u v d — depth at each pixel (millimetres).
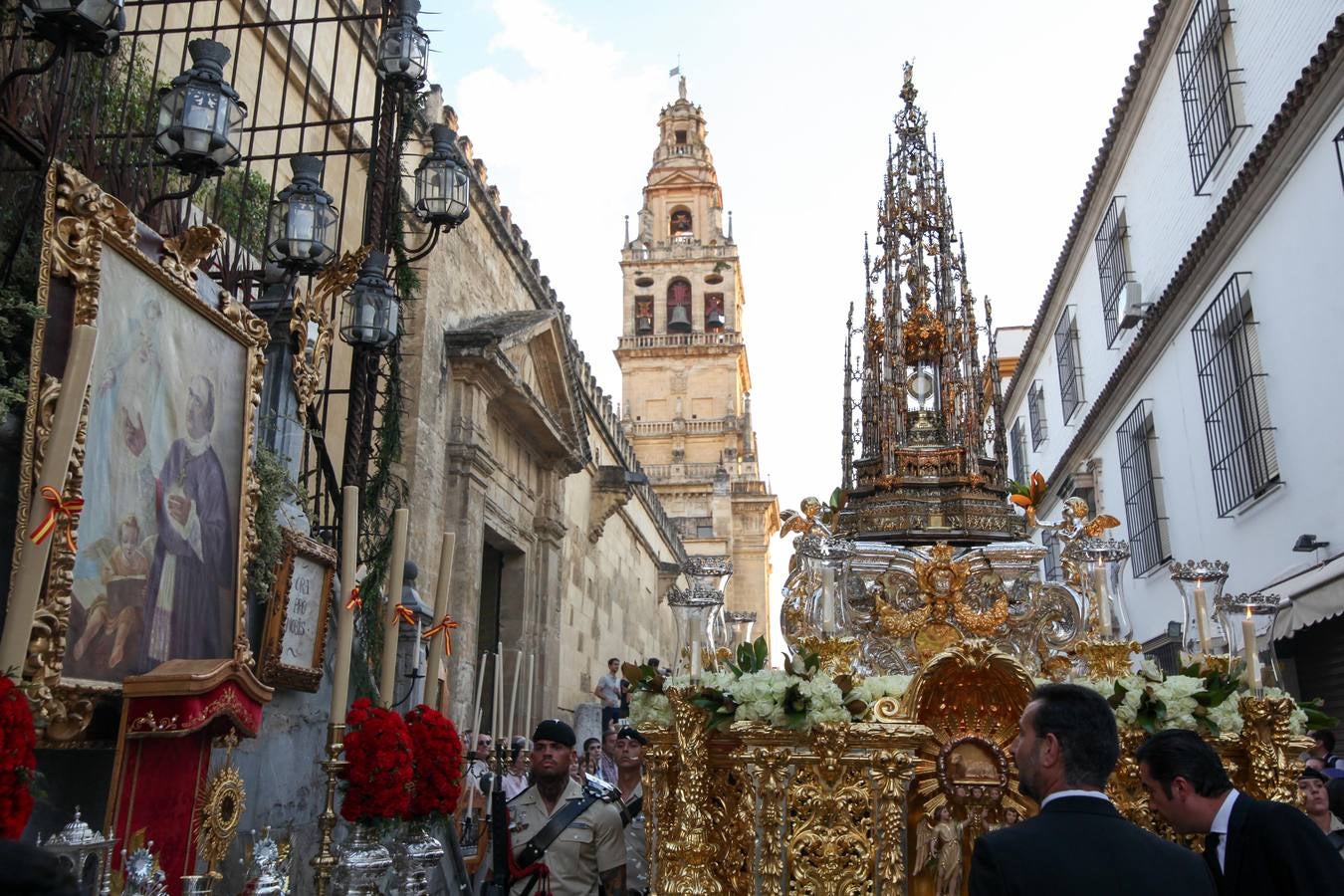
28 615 3314
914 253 7289
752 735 4566
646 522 34344
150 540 4930
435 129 8625
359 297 7609
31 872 1640
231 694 4793
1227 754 4832
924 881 4637
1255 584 13117
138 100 7805
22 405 4395
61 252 4293
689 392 53094
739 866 4719
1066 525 5859
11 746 3092
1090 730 2963
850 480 7250
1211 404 14273
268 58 11680
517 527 18672
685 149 58562
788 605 5688
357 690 7801
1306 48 11438
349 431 7824
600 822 5359
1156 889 2604
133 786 4406
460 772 5805
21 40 5441
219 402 5680
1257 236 12484
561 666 21969
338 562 7512
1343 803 5332
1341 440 10695
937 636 5574
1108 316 19766
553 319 18500
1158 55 16328
